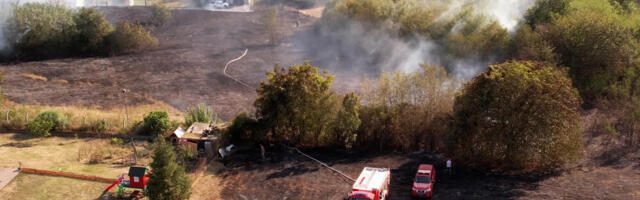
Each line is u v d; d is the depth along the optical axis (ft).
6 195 108.58
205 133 140.46
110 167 124.67
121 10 371.15
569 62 180.24
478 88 122.93
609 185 111.96
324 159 134.62
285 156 136.87
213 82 219.00
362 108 144.56
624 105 152.15
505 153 122.83
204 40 304.71
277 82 139.54
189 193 105.29
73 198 108.47
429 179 111.55
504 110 119.14
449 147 127.85
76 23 285.43
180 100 191.72
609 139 140.36
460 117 125.39
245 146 143.13
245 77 227.20
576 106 124.77
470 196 109.60
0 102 172.14
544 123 116.47
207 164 129.70
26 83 215.31
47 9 280.92
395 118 140.36
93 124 148.97
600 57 174.19
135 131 148.46
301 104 138.72
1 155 128.88
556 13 202.90
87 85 214.90
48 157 129.39
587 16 180.24
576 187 111.86
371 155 137.18
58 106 179.32
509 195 109.29
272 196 112.98
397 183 118.21
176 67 246.88
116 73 236.84
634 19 195.72
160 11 339.98
